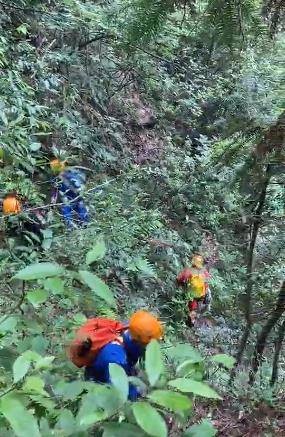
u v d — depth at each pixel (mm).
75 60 8883
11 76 5691
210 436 1028
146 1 2266
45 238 3863
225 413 3451
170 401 899
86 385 1099
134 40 2363
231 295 6594
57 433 946
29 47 7484
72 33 9211
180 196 8484
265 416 3514
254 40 2283
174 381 961
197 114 10648
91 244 4000
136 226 6035
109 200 6082
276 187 3334
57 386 1111
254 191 3164
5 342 1578
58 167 3662
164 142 10922
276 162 2678
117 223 5527
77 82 9266
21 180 3955
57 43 9039
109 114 10406
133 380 988
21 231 3834
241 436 3242
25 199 4012
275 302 3650
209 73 9609
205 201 8258
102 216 5523
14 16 7781
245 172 2883
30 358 1038
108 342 1747
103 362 1710
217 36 2264
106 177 8008
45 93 7758
